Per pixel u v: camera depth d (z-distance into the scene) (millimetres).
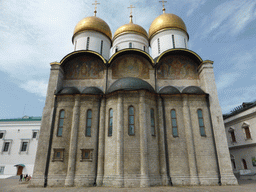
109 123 18719
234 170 28984
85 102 19656
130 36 29172
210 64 21156
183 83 21719
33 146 37000
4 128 38438
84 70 22109
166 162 17766
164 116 19438
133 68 21938
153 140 18031
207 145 18516
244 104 27438
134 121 18031
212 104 19609
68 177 16984
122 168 16453
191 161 17766
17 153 36594
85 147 18125
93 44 26094
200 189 14695
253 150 24438
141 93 18594
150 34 28359
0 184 21156
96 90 20281
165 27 26781
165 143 18453
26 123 38500
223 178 17125
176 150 18266
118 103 18422
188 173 17531
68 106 19562
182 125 19234
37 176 17062
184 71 22266
